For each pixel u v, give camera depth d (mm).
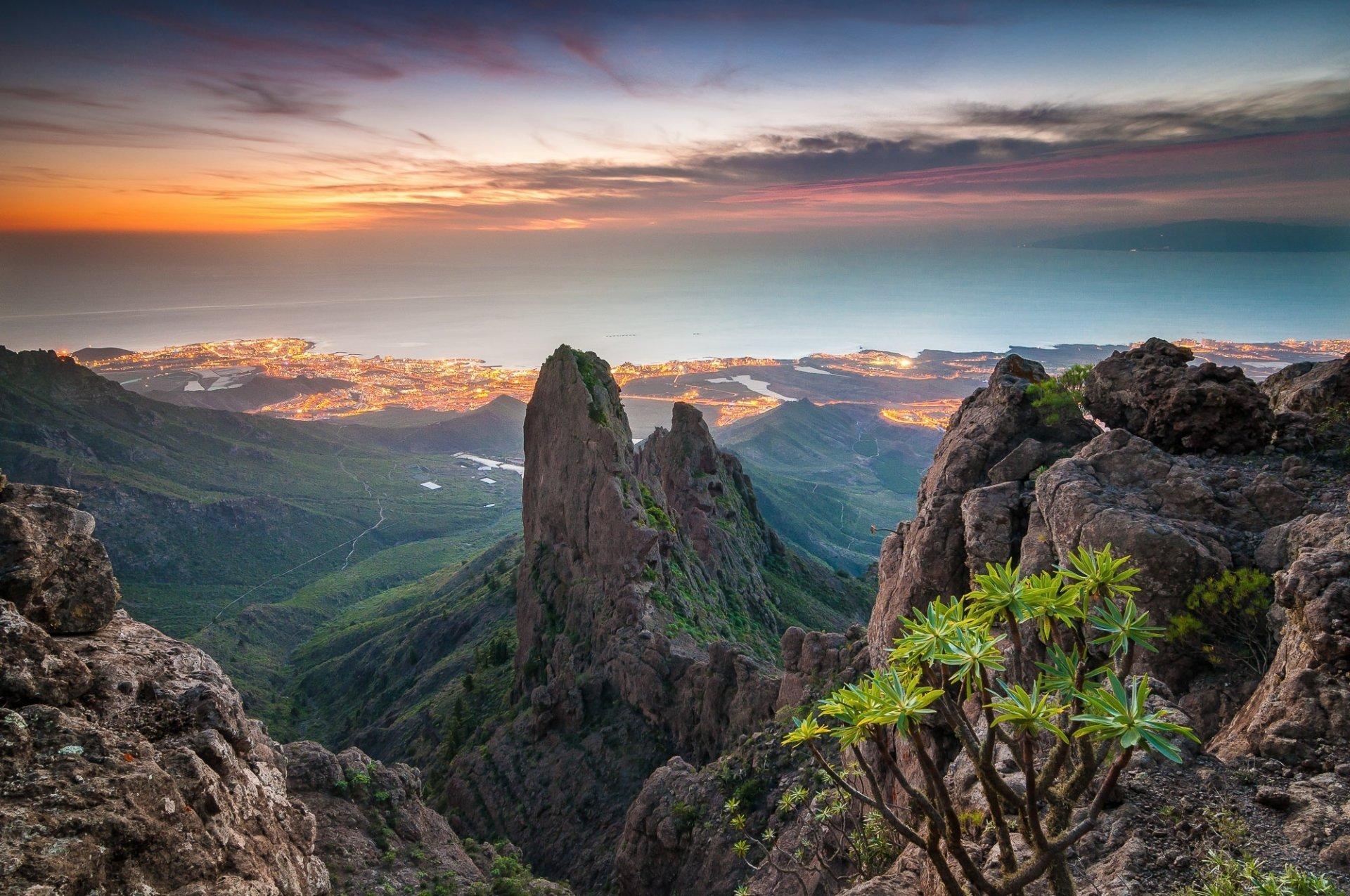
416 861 32094
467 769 66750
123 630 14359
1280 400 29984
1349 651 12961
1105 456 23734
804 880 24906
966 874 7406
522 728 66938
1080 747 8000
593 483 80938
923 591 27328
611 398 94188
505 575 165375
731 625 80562
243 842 12102
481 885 31688
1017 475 26719
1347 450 22469
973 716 21078
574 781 58594
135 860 9883
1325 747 12312
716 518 109438
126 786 10336
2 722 10258
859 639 41594
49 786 9789
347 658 187125
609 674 64250
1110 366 28234
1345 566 13961
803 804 32188
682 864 37000
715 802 37562
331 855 30469
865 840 18016
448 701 100688
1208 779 12086
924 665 8156
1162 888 10297
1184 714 13438
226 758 12812
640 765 57062
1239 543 19734
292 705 175000
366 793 34094
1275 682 14930
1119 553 19656
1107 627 7633
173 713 12984
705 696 53094
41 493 14156
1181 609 18812
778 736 38500
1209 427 24359
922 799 7598
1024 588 7887
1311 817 10961
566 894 33500
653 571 73688
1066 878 7703
